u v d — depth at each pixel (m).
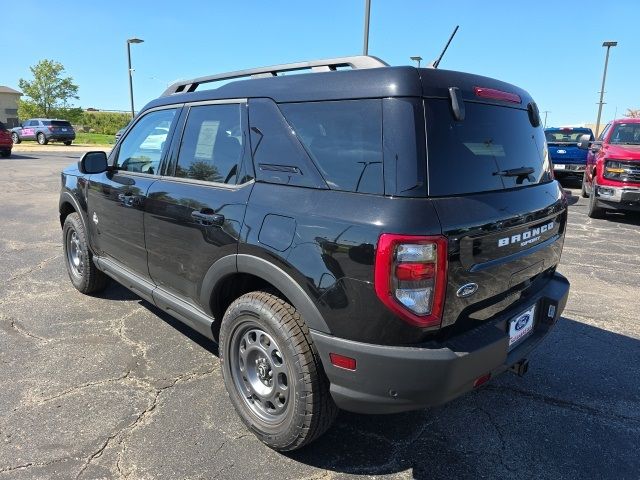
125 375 3.39
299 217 2.38
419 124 2.19
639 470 2.62
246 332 2.76
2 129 22.41
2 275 5.40
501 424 2.99
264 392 2.71
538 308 2.89
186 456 2.62
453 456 2.70
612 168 8.95
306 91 2.55
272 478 2.49
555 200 2.96
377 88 2.27
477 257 2.28
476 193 2.38
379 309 2.12
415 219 2.08
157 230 3.36
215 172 2.99
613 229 8.67
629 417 3.08
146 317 4.35
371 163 2.23
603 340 4.12
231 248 2.70
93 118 60.25
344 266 2.19
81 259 4.76
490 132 2.57
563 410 3.14
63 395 3.13
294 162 2.53
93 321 4.24
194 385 3.29
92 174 4.29
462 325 2.34
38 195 11.52
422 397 2.19
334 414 2.52
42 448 2.64
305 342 2.43
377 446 2.77
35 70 54.56
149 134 3.71
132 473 2.48
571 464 2.65
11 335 3.95
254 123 2.77
